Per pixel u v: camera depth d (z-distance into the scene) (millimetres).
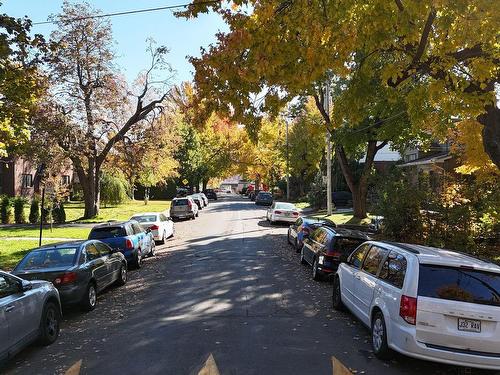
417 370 6852
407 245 8078
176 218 37250
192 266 15969
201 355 7262
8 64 12375
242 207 54406
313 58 9789
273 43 10164
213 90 11219
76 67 31531
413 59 10680
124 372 6609
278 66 10555
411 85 13664
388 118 21672
